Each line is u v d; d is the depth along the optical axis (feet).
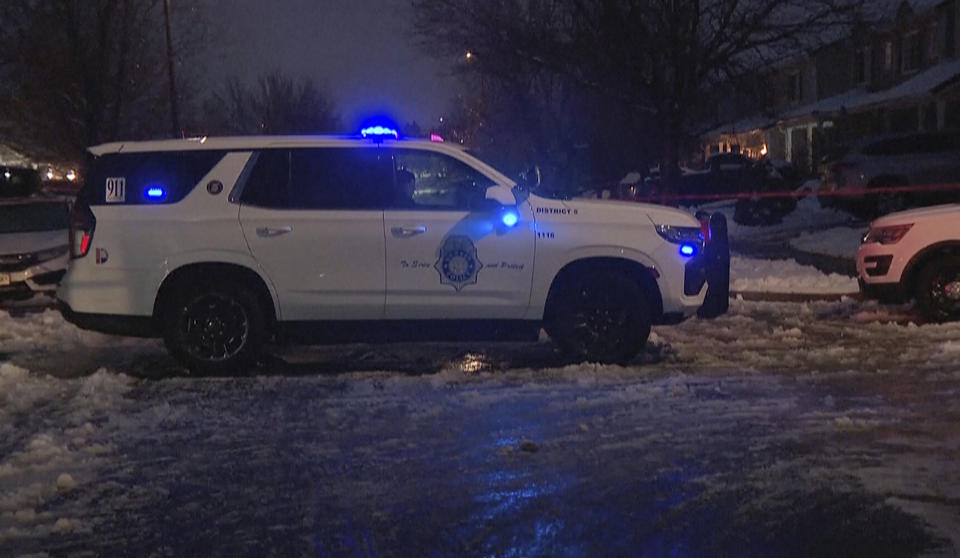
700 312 31.37
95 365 31.35
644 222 29.19
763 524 16.87
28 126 87.10
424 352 32.58
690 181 92.17
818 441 21.42
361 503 18.31
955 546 15.66
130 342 35.27
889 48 108.78
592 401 25.00
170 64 82.69
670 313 29.48
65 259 49.57
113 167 29.04
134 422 23.70
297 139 29.19
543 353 32.09
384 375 28.86
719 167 94.17
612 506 17.92
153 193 28.86
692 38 56.90
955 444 21.01
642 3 56.95
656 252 29.09
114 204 28.84
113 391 26.81
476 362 30.78
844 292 45.01
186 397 26.30
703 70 58.70
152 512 17.97
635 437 21.98
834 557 15.51
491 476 19.65
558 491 18.74
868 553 15.57
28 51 73.92
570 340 29.37
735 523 16.96
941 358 29.66
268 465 20.52
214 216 28.55
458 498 18.49
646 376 27.86
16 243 48.70
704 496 18.25
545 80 83.20
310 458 20.94
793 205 82.89
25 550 16.31
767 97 62.95
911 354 30.37
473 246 28.58
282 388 27.20
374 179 28.94
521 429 22.76
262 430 23.04
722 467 19.83
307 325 28.91
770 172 92.27
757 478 19.11
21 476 19.84
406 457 20.92
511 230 28.60
